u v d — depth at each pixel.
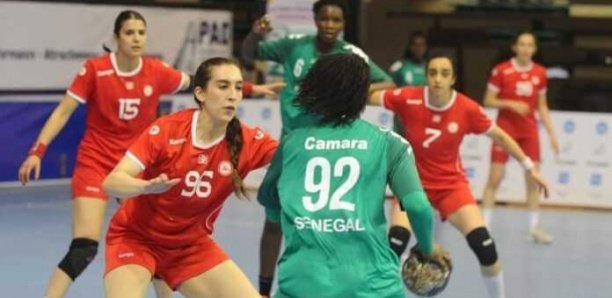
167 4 29.45
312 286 7.89
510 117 20.64
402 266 12.81
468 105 13.67
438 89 13.51
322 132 8.26
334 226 7.98
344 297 7.86
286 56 14.07
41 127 26.34
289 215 8.09
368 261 7.96
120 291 9.62
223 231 20.39
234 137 9.62
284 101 13.90
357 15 29.14
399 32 36.03
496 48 34.28
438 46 34.47
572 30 34.53
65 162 26.94
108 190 9.09
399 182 8.16
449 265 12.33
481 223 13.48
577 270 17.45
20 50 25.89
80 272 12.00
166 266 10.06
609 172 24.27
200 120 9.53
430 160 13.74
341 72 8.19
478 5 35.28
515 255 18.69
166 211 9.73
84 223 12.20
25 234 19.86
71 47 26.83
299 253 8.02
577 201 24.52
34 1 26.02
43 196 24.75
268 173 8.47
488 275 13.43
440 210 13.74
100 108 12.54
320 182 8.10
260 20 14.08
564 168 24.52
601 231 21.59
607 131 24.19
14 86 25.88
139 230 9.87
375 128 8.29
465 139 24.78
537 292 15.64
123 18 12.57
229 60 9.52
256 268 16.83
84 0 26.92
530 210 20.36
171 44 28.45
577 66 33.44
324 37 13.82
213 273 10.02
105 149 12.59
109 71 12.55
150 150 9.41
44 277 15.98
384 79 14.45
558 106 31.02
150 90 12.78
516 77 20.67
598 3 34.28
